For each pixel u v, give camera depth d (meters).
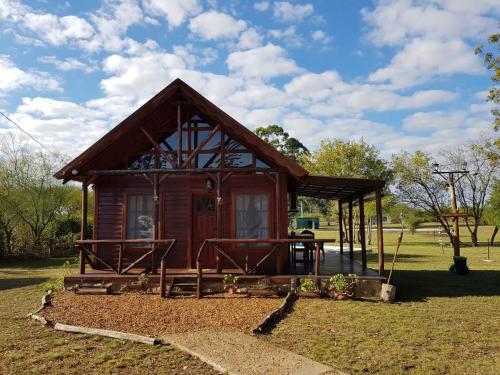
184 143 12.88
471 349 6.13
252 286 10.56
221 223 11.77
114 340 6.49
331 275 10.87
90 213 31.83
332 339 6.59
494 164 32.16
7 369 5.22
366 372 5.18
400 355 5.82
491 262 20.64
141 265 12.39
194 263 12.38
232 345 6.16
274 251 11.57
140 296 10.27
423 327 7.39
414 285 12.66
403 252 27.14
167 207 12.54
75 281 10.93
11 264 21.44
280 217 11.38
